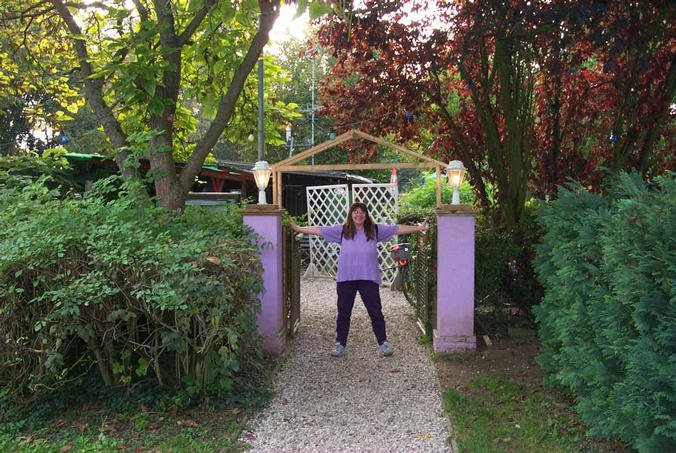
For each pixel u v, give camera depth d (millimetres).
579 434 3762
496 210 7352
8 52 8797
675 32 6305
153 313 3854
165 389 4316
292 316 6594
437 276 5898
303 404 4488
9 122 16641
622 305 3168
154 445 3645
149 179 5535
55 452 3500
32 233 4043
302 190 15844
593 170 6793
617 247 3143
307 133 27375
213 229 5434
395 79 7340
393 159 13656
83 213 4484
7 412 3961
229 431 3885
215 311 3854
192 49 6520
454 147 7773
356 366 5512
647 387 2840
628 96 6320
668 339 2766
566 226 4344
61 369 4207
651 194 3352
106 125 6297
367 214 5898
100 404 4223
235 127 8023
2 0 8328
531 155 7148
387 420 4156
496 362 5508
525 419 4059
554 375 4395
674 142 7066
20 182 5617
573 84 6992
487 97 6977
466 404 4391
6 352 3920
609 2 5430
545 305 4695
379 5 6766
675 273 2812
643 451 2885
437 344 5859
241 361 5180
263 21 5734
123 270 3912
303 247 12906
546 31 5945
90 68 6402
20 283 3896
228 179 13477
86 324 3902
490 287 6480
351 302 5883
